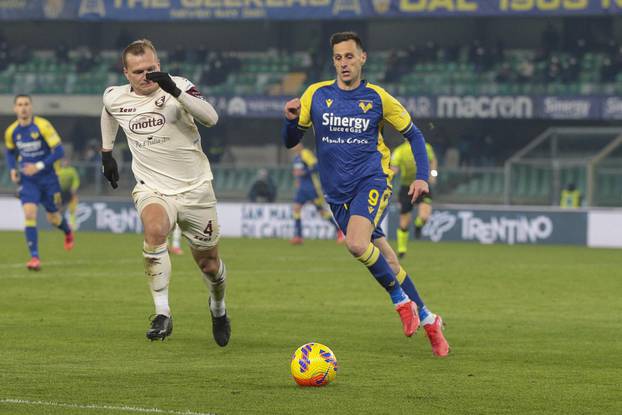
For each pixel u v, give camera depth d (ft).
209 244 79.71
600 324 98.58
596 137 256.32
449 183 260.83
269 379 67.36
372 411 57.77
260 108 325.83
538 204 249.34
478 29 357.20
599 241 232.94
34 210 149.48
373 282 138.00
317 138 78.74
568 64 324.80
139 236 241.76
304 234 251.19
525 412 58.03
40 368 71.31
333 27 367.66
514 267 166.09
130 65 76.28
